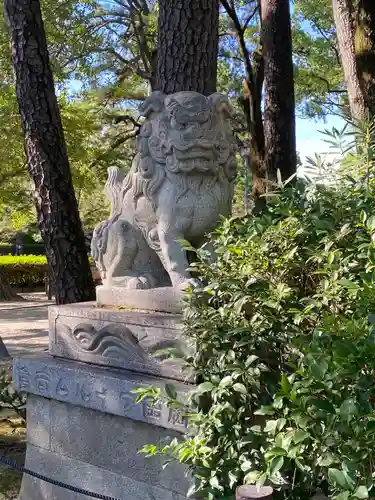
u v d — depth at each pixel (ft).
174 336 9.66
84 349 11.20
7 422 17.85
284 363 7.92
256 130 28.73
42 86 17.01
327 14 37.45
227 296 8.56
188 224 10.52
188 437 8.75
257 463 7.77
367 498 5.94
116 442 10.36
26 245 91.50
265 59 23.04
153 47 40.75
